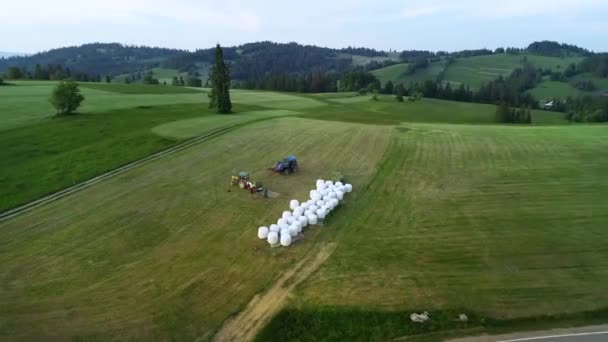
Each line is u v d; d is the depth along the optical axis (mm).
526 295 21594
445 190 36219
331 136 54562
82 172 36906
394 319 19750
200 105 78375
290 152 46594
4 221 28031
